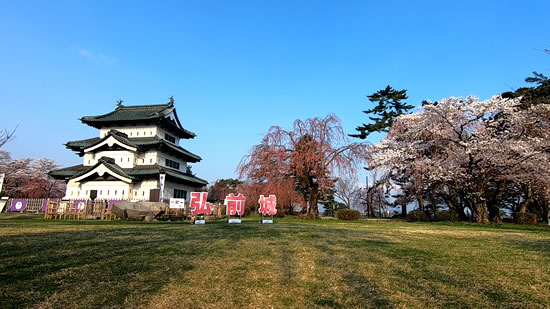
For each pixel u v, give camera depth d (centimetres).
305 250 734
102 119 3212
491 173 2145
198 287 466
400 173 2777
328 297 441
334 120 2294
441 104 2167
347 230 1209
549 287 500
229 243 810
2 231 912
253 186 2478
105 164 2816
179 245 759
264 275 529
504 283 516
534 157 2006
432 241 938
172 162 3400
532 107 2086
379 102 3584
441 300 438
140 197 2934
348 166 2194
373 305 415
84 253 644
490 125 2297
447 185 2475
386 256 688
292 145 2302
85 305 391
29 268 524
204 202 1521
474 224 2011
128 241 798
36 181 4594
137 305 396
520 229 1634
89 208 2030
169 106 3475
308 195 2505
